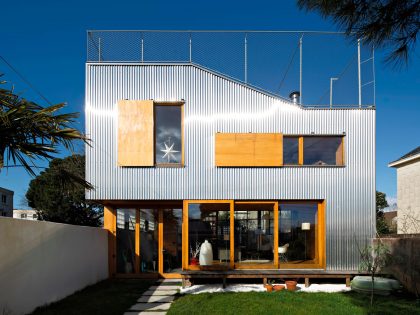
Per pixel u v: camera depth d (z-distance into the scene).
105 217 9.79
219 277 8.41
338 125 9.22
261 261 8.95
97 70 9.09
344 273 8.39
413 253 7.35
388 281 7.35
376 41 3.46
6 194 35.41
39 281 6.05
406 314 5.67
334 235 8.93
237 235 9.01
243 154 9.01
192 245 8.93
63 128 5.15
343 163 9.17
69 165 18.41
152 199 8.91
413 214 16.41
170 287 8.29
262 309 6.01
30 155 4.80
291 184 9.02
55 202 18.20
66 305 6.36
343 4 3.33
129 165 8.87
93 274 8.62
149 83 9.11
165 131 9.15
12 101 4.86
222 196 8.93
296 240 9.07
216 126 9.09
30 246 5.78
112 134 8.98
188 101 9.12
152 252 9.69
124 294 7.37
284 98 9.23
